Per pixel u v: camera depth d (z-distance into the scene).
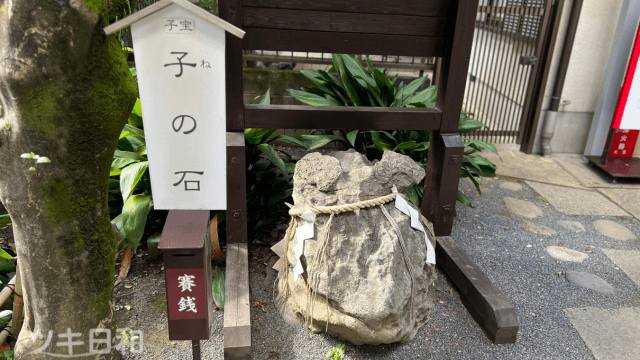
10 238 2.91
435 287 2.78
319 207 2.12
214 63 1.44
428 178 2.93
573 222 3.70
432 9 2.51
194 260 1.51
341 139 3.56
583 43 4.47
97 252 1.62
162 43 1.41
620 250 3.32
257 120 2.54
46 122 1.33
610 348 2.38
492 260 3.13
